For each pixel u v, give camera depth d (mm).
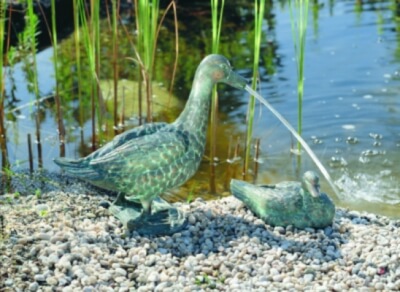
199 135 6227
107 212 6602
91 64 8156
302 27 7730
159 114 9391
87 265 5664
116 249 5961
